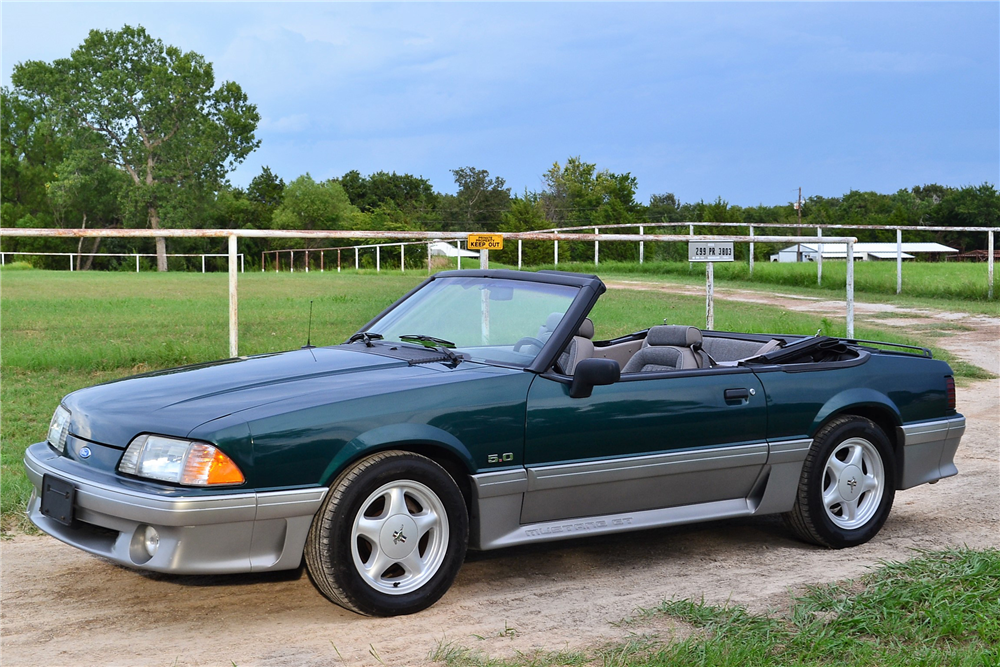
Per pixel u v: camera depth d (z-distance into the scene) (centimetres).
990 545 515
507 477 409
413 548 389
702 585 439
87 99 7506
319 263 7056
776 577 452
